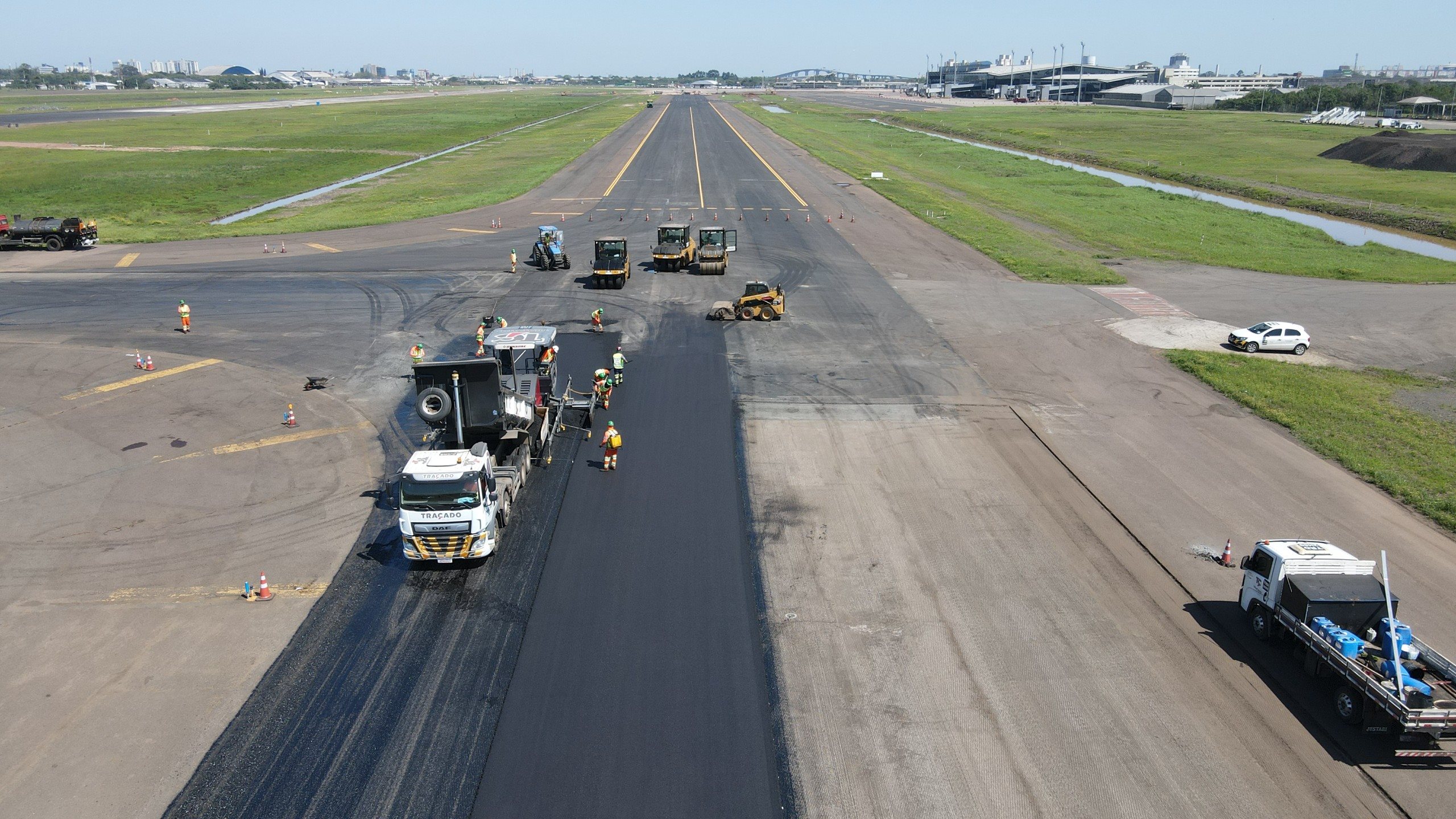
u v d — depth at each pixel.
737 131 157.12
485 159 118.94
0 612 22.19
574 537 25.89
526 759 17.45
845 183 98.56
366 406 36.16
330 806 16.27
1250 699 19.52
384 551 25.17
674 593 23.12
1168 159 127.62
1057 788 16.88
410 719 18.52
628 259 56.47
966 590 23.44
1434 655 18.55
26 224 65.31
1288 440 34.28
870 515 27.41
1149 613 22.64
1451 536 27.09
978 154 131.62
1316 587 20.19
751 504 27.97
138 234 70.06
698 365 40.97
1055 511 27.88
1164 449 32.97
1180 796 16.75
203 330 46.16
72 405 36.03
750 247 66.12
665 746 17.81
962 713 18.86
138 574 23.94
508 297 52.47
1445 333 49.22
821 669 20.19
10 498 28.17
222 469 30.39
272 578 23.77
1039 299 53.94
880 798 16.58
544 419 31.11
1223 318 51.25
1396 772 17.47
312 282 56.03
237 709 18.78
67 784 16.72
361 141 143.62
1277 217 85.44
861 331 46.62
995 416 35.66
